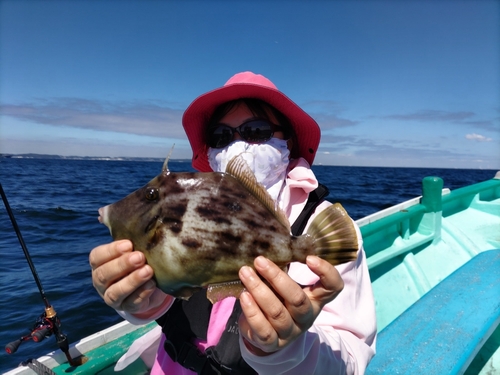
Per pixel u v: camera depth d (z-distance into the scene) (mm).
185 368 561
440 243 1467
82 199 6414
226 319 537
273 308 332
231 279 401
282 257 396
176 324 550
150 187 415
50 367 694
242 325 384
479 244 1520
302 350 398
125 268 366
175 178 417
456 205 1889
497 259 1172
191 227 398
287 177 665
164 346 570
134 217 407
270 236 398
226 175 423
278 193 631
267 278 342
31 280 2252
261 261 345
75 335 1615
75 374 675
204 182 413
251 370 503
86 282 2221
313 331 455
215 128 643
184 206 403
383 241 1315
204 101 644
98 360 710
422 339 784
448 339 776
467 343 761
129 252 382
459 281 1028
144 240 401
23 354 1453
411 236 1436
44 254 2855
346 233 392
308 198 599
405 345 769
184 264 396
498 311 868
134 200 415
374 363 722
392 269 1271
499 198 2074
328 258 393
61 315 1792
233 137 631
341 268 550
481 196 2037
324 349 453
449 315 862
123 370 722
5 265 2555
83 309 1853
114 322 1731
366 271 615
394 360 726
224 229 398
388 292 1170
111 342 773
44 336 719
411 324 839
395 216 1312
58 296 2006
